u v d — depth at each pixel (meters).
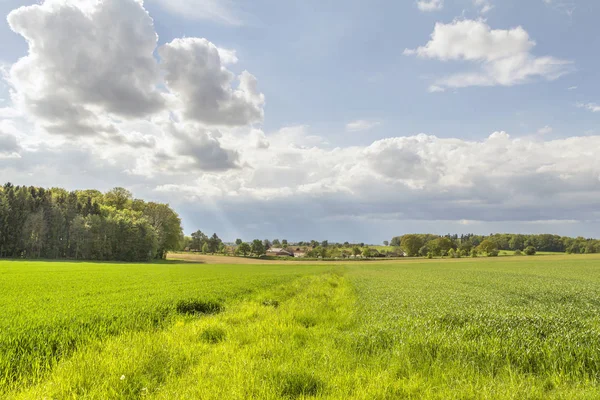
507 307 15.07
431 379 6.19
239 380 5.91
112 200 132.88
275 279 34.59
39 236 103.75
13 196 109.06
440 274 51.75
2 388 5.73
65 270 48.78
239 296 19.52
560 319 10.37
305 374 6.11
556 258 126.94
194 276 39.69
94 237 104.75
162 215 126.50
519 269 68.19
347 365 6.88
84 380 5.93
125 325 10.43
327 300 19.09
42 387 5.64
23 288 23.67
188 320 12.55
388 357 7.37
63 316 11.37
